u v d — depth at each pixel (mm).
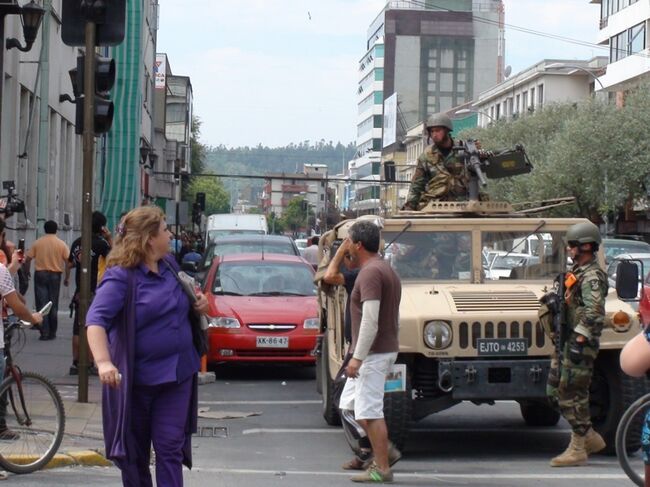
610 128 69250
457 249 15148
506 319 13828
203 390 20656
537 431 16578
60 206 41125
